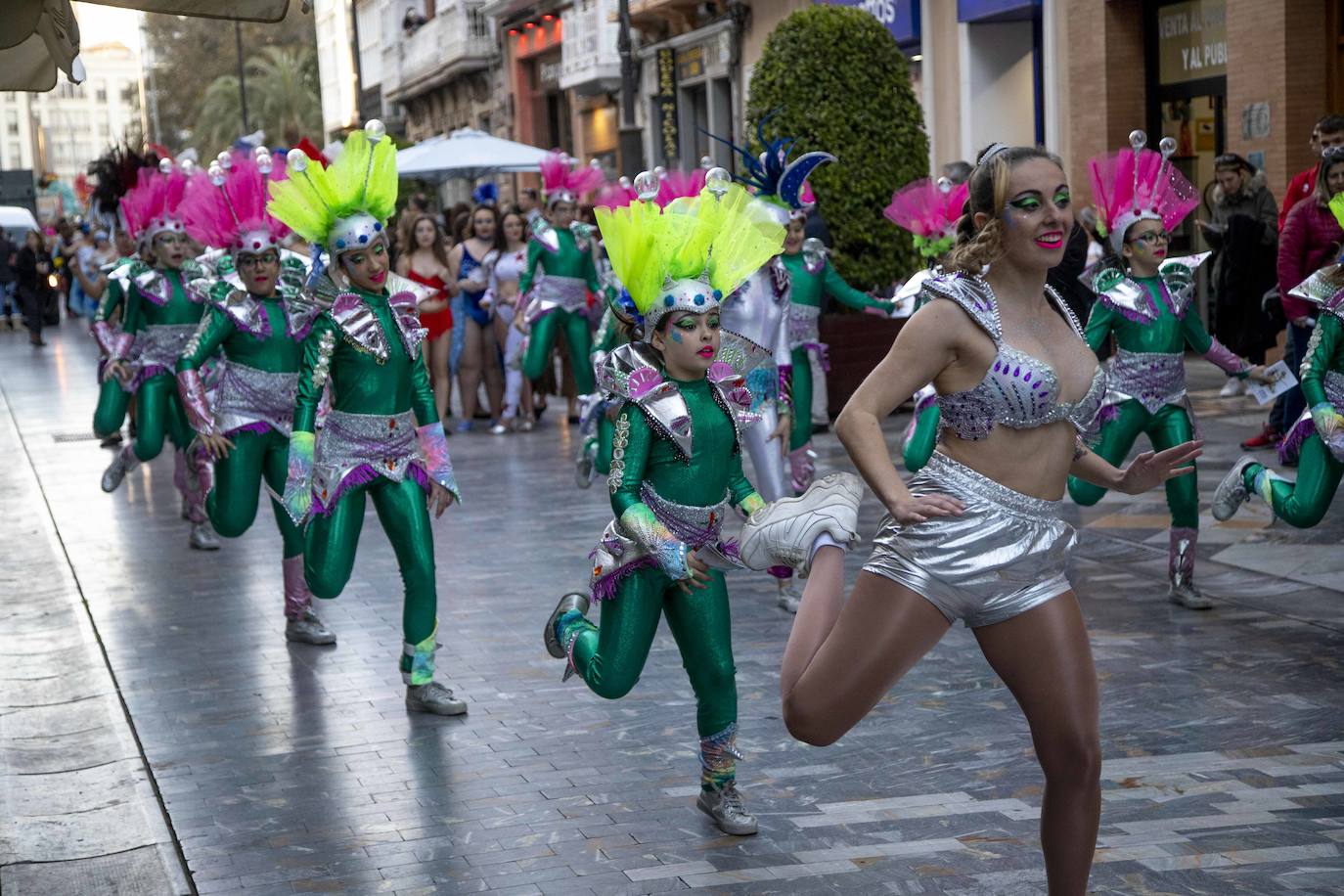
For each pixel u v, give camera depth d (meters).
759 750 5.57
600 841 4.77
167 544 10.28
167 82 80.19
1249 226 12.45
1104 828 4.68
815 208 14.85
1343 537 8.56
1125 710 5.83
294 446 6.17
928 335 3.64
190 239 9.97
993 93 20.36
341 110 66.44
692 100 31.23
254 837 4.93
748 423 4.89
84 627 7.89
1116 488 4.06
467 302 15.69
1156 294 7.24
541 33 39.06
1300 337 10.46
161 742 5.95
